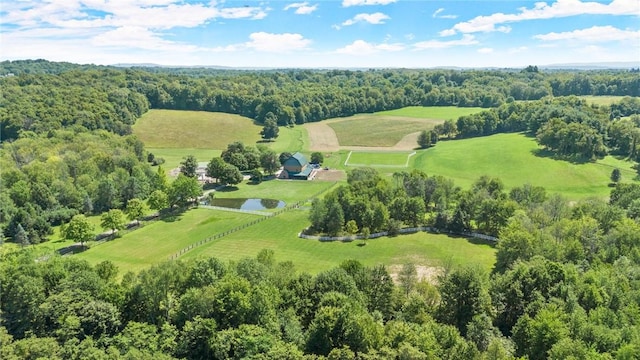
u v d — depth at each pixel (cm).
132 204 10444
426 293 5844
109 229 9919
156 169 15788
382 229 9775
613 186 12406
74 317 4628
